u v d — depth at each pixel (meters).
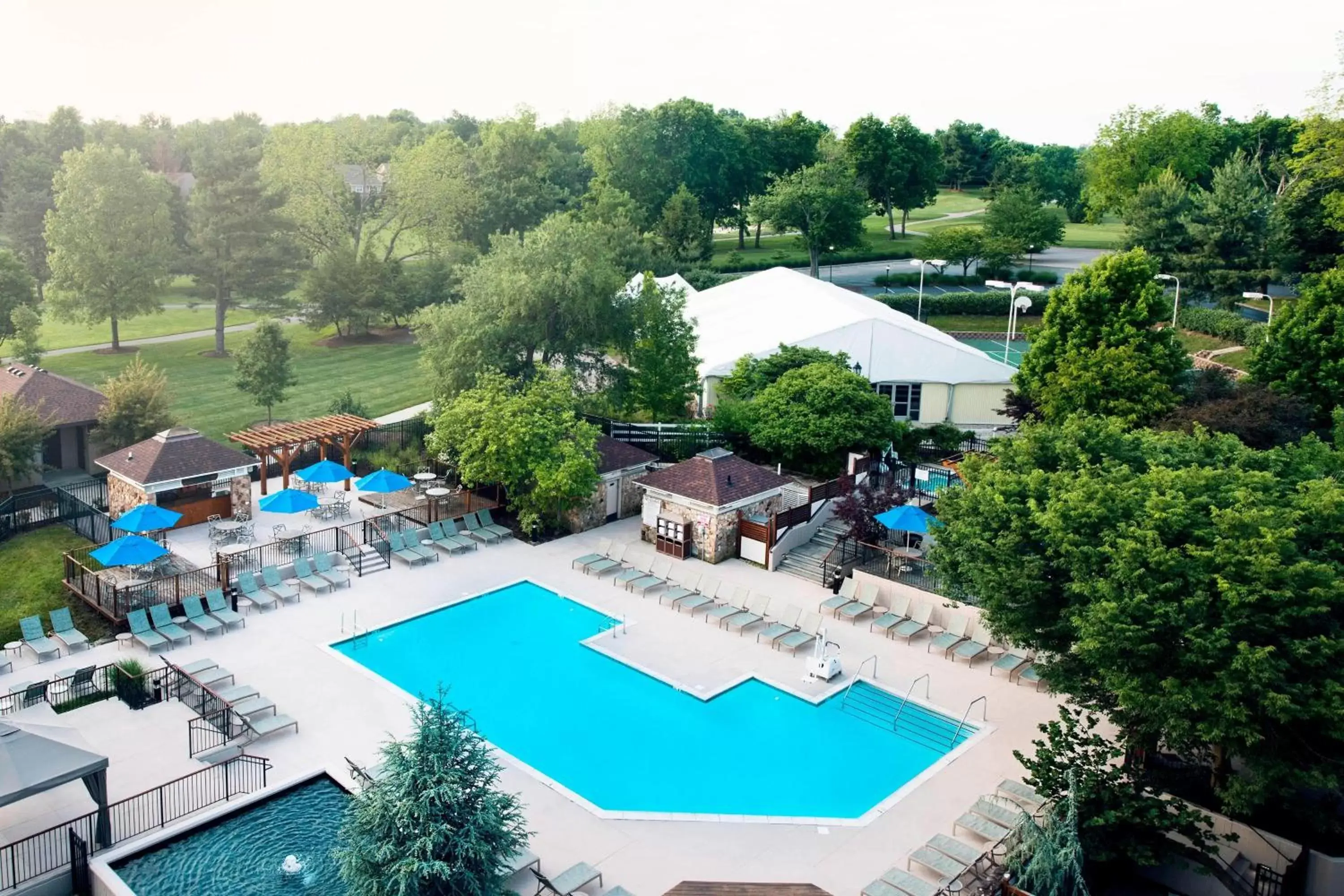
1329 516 23.69
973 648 32.97
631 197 109.31
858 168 124.81
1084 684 25.11
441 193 94.56
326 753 26.41
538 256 49.22
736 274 102.31
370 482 41.06
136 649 31.48
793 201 98.56
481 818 19.22
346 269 80.81
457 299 88.69
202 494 40.84
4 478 41.97
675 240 100.88
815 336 54.66
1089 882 22.61
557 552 41.16
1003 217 101.50
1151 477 25.84
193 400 64.31
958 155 176.12
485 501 44.88
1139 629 22.22
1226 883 22.14
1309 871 22.64
